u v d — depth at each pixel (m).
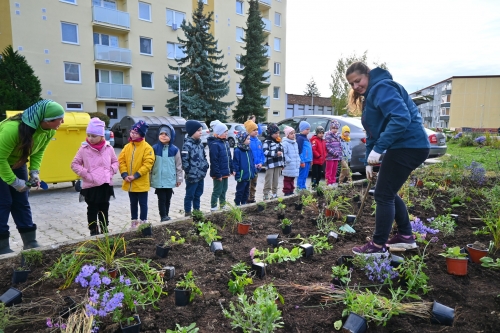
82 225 5.37
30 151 3.34
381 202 2.87
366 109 2.88
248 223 3.69
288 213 4.45
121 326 1.88
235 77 32.81
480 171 6.74
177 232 3.38
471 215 4.60
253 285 2.45
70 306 2.09
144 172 4.63
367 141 3.24
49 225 5.35
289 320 2.02
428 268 2.77
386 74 2.79
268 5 34.28
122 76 25.64
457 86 75.81
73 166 4.13
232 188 8.48
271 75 35.88
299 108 52.03
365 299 2.01
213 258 2.91
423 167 7.67
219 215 4.18
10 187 3.46
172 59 27.53
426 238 3.54
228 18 31.66
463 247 3.27
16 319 2.00
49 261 2.86
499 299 2.28
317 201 4.96
